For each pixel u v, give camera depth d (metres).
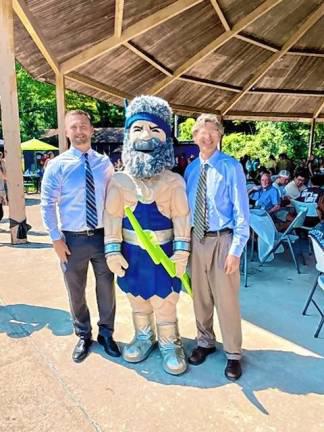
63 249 2.29
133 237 2.21
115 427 1.77
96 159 2.32
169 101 9.28
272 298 3.34
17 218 5.04
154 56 6.77
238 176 2.08
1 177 6.41
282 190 5.73
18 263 4.26
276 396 1.99
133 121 2.14
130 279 2.27
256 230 3.97
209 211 2.14
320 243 2.74
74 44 5.85
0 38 4.59
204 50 6.88
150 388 2.06
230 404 1.93
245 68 8.15
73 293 2.38
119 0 4.64
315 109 11.84
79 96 19.56
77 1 4.57
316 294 3.43
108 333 2.44
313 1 5.68
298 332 2.71
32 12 4.60
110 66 6.91
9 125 4.85
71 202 2.26
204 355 2.33
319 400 1.96
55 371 2.21
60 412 1.87
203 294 2.28
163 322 2.32
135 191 2.14
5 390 2.04
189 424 1.79
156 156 2.10
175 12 5.17
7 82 4.69
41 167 15.49
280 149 18.38
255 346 2.50
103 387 2.06
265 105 10.97
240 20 5.98
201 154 2.18
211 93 9.55
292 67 8.41
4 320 2.87
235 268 2.09
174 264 2.19
